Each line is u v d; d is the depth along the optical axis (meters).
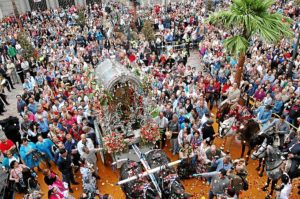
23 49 19.78
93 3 39.31
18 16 29.91
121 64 12.37
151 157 9.84
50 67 18.06
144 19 28.11
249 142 10.63
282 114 12.30
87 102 12.83
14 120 11.73
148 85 11.77
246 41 12.04
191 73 16.77
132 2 35.47
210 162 9.59
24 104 13.66
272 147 9.09
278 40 11.78
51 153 10.98
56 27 27.64
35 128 11.49
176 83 14.87
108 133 10.69
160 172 9.08
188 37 24.47
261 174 10.36
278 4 28.31
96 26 26.89
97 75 12.07
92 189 9.32
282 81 13.76
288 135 10.64
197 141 10.41
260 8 11.70
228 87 14.17
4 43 23.14
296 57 17.09
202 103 12.23
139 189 8.67
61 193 8.59
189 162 10.20
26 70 18.91
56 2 37.88
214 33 22.81
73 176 10.35
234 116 11.45
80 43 24.12
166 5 33.56
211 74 17.73
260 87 13.55
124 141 10.46
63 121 11.66
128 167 9.58
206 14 28.20
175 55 20.20
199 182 10.30
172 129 11.20
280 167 8.84
